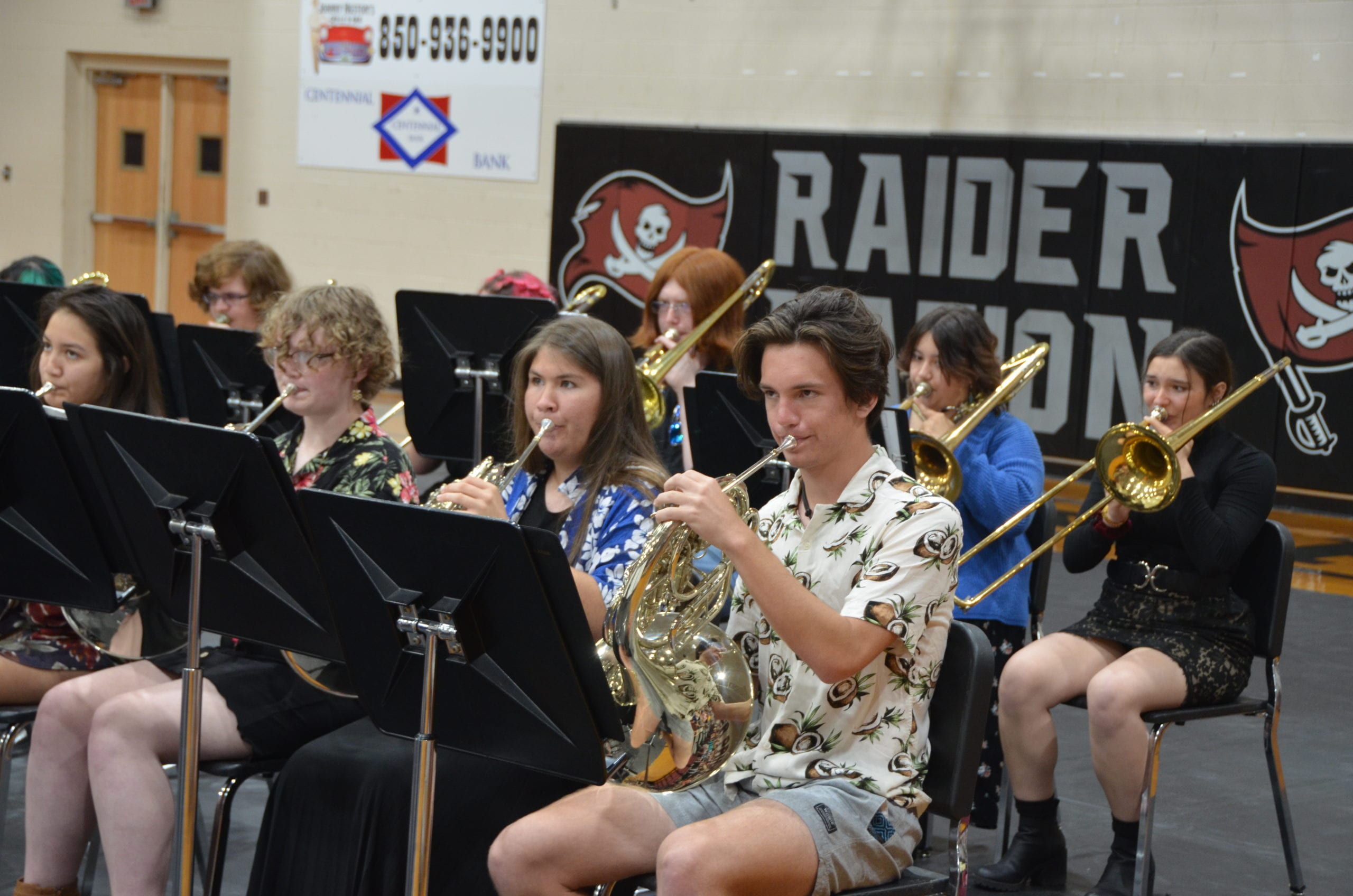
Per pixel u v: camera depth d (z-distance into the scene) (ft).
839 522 7.77
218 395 14.89
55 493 8.74
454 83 36.29
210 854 9.09
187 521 8.07
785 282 32.01
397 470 9.89
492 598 6.89
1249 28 27.09
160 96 41.27
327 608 7.91
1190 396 11.37
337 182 38.52
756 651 8.07
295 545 7.83
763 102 32.50
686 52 33.24
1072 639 11.42
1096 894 10.98
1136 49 28.25
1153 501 11.00
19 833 11.64
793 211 31.81
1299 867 11.45
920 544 7.46
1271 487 11.24
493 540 6.72
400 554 7.05
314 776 8.77
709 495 7.10
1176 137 27.96
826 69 31.65
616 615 7.30
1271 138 27.02
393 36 37.01
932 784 7.94
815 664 7.20
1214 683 10.98
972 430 12.60
